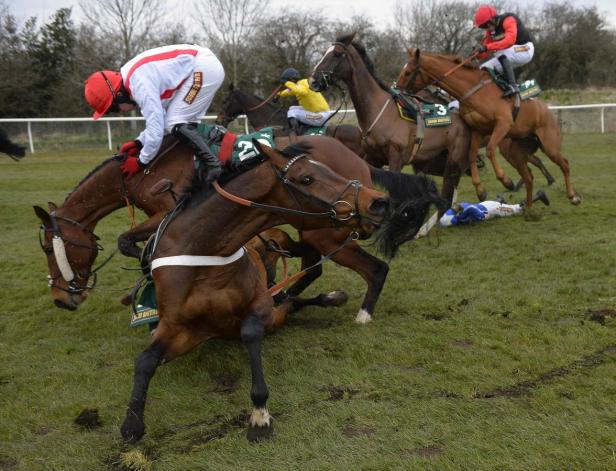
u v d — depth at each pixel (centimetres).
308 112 588
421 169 617
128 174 335
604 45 2802
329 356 319
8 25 2242
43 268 531
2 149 532
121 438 248
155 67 314
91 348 351
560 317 357
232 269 248
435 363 300
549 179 812
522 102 616
